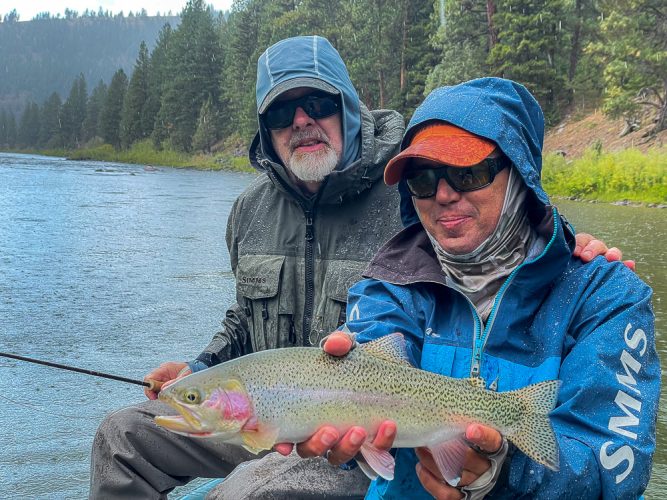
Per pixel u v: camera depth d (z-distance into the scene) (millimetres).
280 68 1305
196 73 27984
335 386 754
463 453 744
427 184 852
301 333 1328
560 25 12992
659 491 1387
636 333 788
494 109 835
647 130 10438
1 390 2049
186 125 28062
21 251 4504
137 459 1146
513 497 743
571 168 9234
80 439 1729
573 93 13570
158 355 2428
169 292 3396
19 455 1634
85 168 18594
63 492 1469
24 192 9258
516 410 740
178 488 1554
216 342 1375
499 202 843
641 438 738
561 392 774
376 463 747
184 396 744
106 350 2475
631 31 10266
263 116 1323
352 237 1311
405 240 965
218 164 21750
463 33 13836
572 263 869
